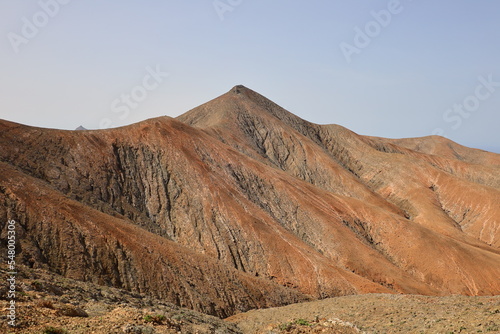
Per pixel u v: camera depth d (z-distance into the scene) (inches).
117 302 968.9
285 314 1353.3
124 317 674.8
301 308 1414.9
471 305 968.9
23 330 534.9
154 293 1593.3
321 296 2228.1
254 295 1883.6
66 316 639.1
